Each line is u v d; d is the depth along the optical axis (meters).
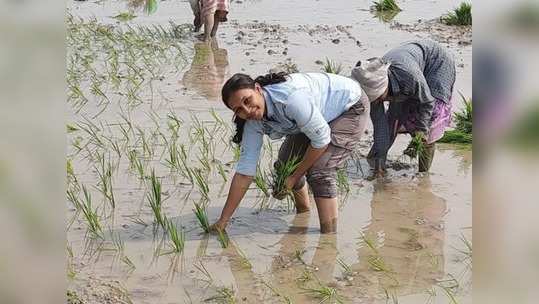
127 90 7.84
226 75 8.42
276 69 8.52
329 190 4.64
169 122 6.79
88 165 5.83
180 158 5.95
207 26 10.02
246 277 4.16
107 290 3.97
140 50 9.65
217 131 6.53
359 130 4.63
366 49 9.38
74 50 9.59
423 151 5.59
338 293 3.96
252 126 4.54
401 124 5.63
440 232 4.70
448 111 5.62
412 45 5.53
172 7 12.48
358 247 4.52
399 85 5.26
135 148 6.18
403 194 5.31
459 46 9.50
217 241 4.61
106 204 5.15
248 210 5.08
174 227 4.66
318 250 4.48
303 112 4.24
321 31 10.50
